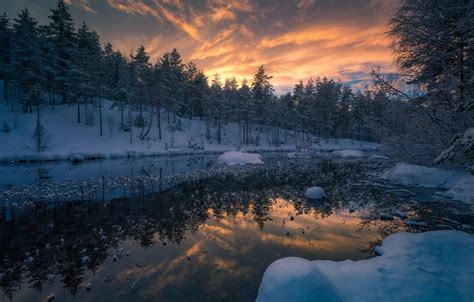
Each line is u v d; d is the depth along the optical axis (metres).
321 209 10.02
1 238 7.21
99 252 6.25
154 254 6.09
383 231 7.48
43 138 31.83
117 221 8.66
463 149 7.25
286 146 59.25
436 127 12.66
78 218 9.01
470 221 8.20
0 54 45.31
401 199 11.23
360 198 11.67
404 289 3.77
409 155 15.12
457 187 11.25
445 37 10.95
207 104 58.53
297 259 4.27
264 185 15.33
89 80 40.22
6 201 11.42
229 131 62.16
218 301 4.25
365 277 4.18
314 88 71.75
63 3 42.72
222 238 7.05
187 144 45.91
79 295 4.49
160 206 10.59
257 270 5.26
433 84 11.97
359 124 67.38
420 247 5.32
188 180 17.03
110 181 16.34
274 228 7.85
